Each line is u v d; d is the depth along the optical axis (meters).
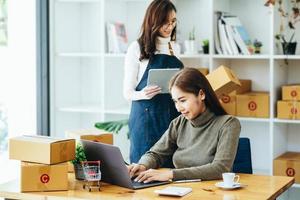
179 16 4.97
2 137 4.95
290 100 4.38
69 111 5.21
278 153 4.59
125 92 3.99
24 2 5.03
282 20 4.61
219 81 3.75
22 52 5.05
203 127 3.02
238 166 3.23
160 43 3.93
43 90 5.13
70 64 5.30
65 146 2.78
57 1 5.09
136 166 3.02
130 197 2.58
